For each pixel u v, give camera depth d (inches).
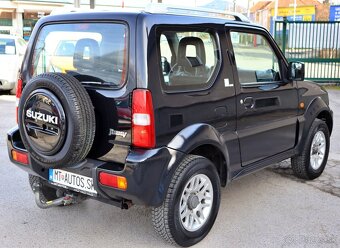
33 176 163.6
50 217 169.3
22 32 898.1
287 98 192.1
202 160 143.3
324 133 220.1
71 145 127.0
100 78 136.4
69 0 904.9
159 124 130.6
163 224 137.9
